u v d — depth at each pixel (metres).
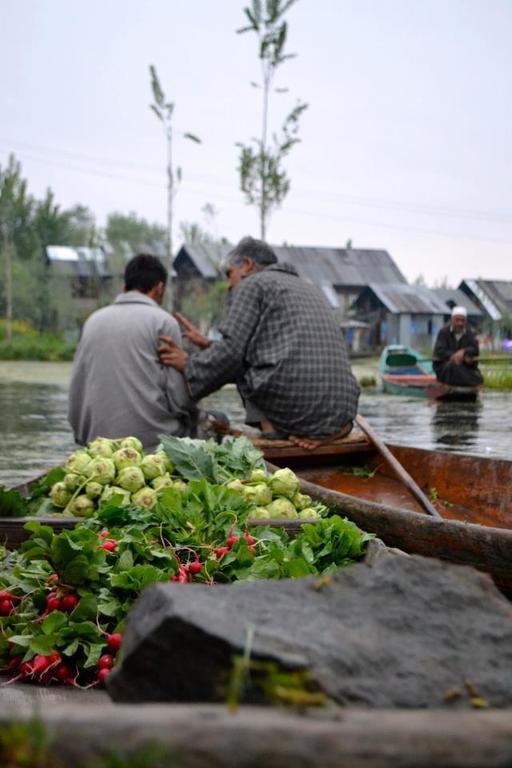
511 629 1.43
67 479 3.86
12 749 1.00
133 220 70.31
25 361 37.75
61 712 1.05
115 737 1.00
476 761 0.94
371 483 5.88
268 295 6.08
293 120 21.17
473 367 15.66
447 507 5.56
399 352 19.69
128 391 5.82
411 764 0.95
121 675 1.45
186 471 3.97
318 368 5.98
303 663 1.25
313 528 3.20
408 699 1.26
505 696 1.30
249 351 6.06
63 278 48.31
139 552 2.98
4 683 2.74
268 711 1.05
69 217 63.88
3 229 51.78
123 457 3.91
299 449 5.86
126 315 5.97
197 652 1.33
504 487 5.36
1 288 48.22
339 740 0.97
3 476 7.70
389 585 1.51
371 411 13.38
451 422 11.69
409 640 1.39
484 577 1.54
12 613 2.96
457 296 51.97
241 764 0.97
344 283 53.25
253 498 3.81
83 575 2.86
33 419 12.65
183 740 0.98
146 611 1.45
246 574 2.95
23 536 3.53
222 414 6.15
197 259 49.34
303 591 1.50
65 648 2.72
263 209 21.47
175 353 5.94
